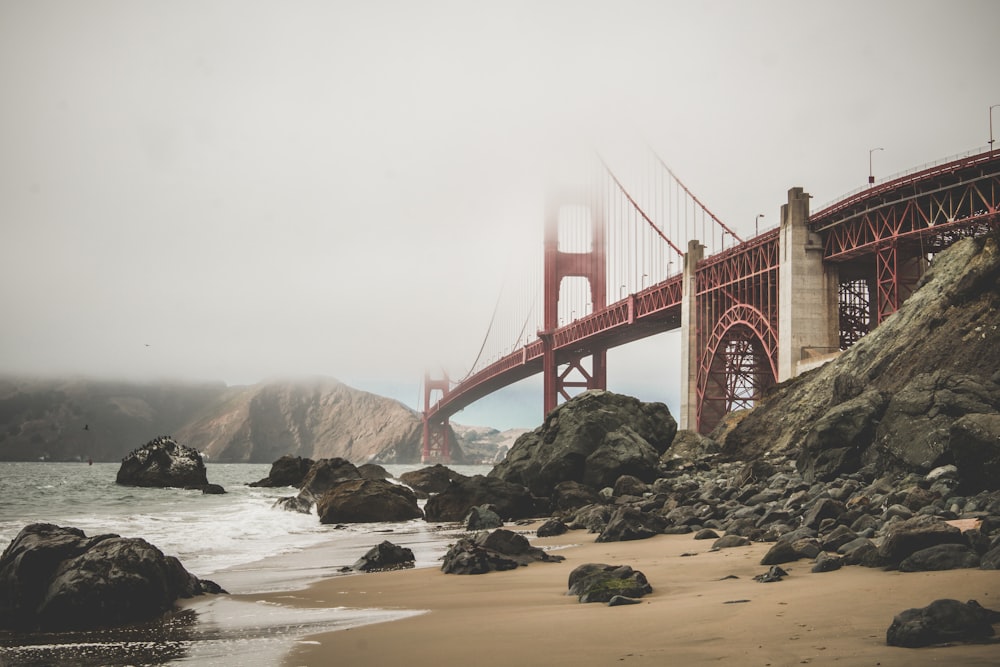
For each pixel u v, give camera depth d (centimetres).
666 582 1161
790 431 3778
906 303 3512
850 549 1187
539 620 931
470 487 3353
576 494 3166
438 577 1488
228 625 1045
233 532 2702
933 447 2025
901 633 659
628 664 679
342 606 1177
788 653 664
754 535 1630
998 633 654
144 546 1216
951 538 1013
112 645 932
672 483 3269
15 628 1073
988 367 2797
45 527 1280
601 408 3994
